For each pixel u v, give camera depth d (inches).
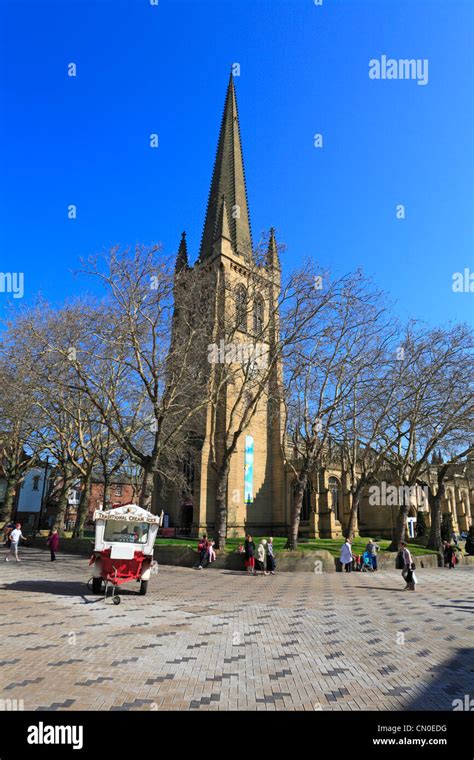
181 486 1589.6
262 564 981.8
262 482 2000.5
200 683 311.3
